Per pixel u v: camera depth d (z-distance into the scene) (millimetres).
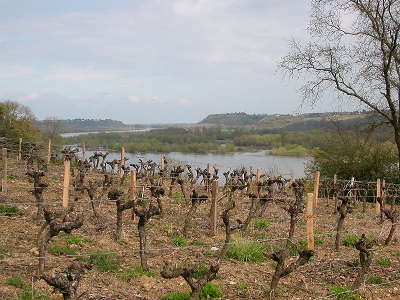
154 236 13930
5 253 10922
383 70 27500
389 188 27406
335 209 21672
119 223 13195
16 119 41031
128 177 26547
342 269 12078
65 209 16156
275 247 13547
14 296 8391
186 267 8383
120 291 9289
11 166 26375
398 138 28969
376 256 13641
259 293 9852
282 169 37906
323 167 34531
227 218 12266
